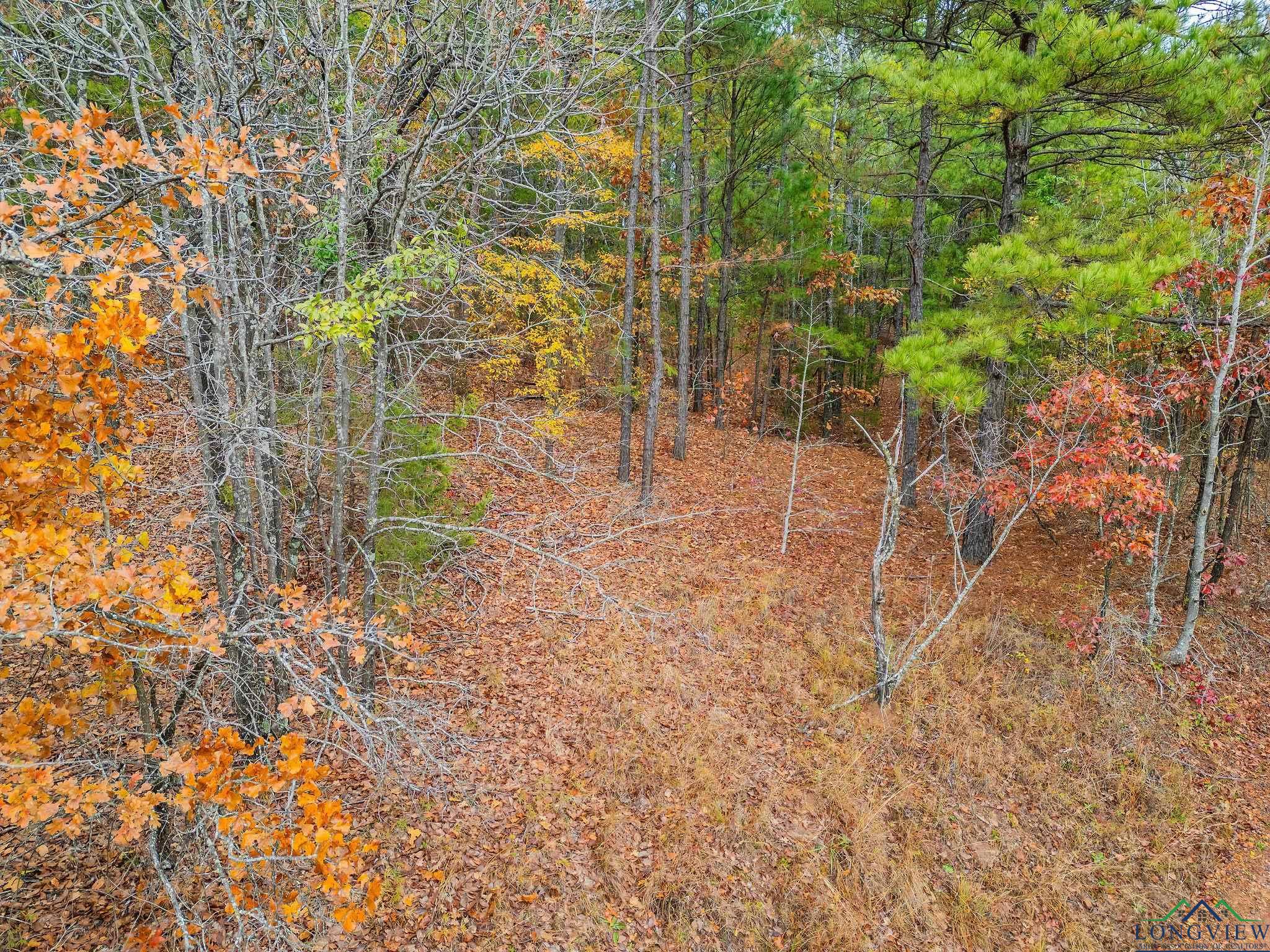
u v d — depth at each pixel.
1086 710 8.99
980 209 18.66
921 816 7.61
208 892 5.21
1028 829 7.68
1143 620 10.59
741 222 18.84
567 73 5.96
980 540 12.19
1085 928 6.79
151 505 6.33
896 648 9.77
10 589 2.56
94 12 5.30
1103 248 8.59
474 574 8.45
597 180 9.00
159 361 3.56
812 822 7.36
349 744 6.89
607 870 6.48
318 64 6.07
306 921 5.33
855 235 26.19
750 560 11.91
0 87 5.22
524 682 8.34
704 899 6.47
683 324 15.45
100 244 2.69
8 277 3.25
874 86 13.29
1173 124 8.77
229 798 3.02
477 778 6.99
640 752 7.68
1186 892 7.16
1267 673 9.94
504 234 7.33
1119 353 11.14
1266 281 9.36
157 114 6.12
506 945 5.70
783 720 8.55
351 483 9.07
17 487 2.81
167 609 2.98
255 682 5.59
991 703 9.01
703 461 16.75
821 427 24.16
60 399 2.71
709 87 14.26
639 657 9.09
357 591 8.11
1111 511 9.76
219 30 5.34
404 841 6.23
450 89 6.14
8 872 5.02
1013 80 8.57
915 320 13.50
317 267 6.06
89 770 4.99
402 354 7.45
